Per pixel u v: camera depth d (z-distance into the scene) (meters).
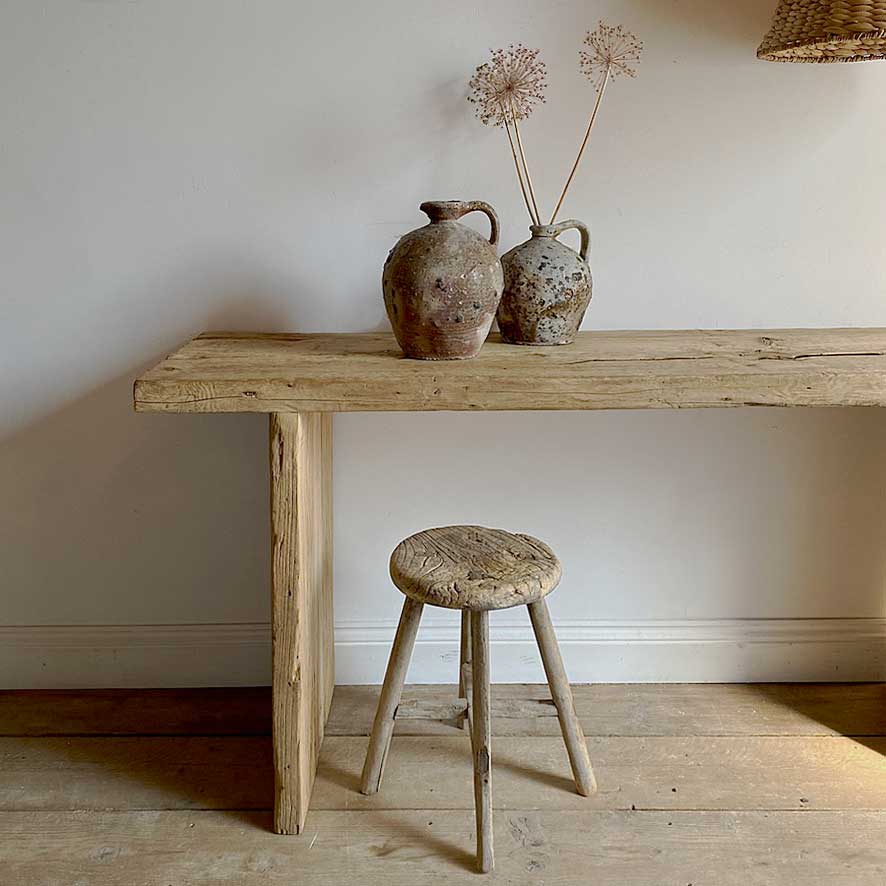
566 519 2.50
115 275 2.35
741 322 2.40
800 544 2.50
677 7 2.25
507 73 2.20
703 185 2.33
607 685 2.54
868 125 2.30
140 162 2.29
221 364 1.91
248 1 2.23
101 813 2.03
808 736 2.30
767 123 2.30
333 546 2.48
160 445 2.43
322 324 2.38
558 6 2.25
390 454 2.46
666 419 2.45
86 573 2.49
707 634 2.53
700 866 1.87
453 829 1.98
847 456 2.46
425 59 2.26
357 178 2.31
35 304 2.36
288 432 1.82
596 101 2.29
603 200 2.34
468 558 1.93
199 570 2.49
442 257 1.89
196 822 2.00
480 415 2.44
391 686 2.02
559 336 2.10
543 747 2.27
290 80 2.27
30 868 1.87
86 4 2.22
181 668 2.53
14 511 2.46
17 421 2.41
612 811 2.03
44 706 2.44
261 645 2.52
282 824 1.96
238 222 2.33
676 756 2.22
